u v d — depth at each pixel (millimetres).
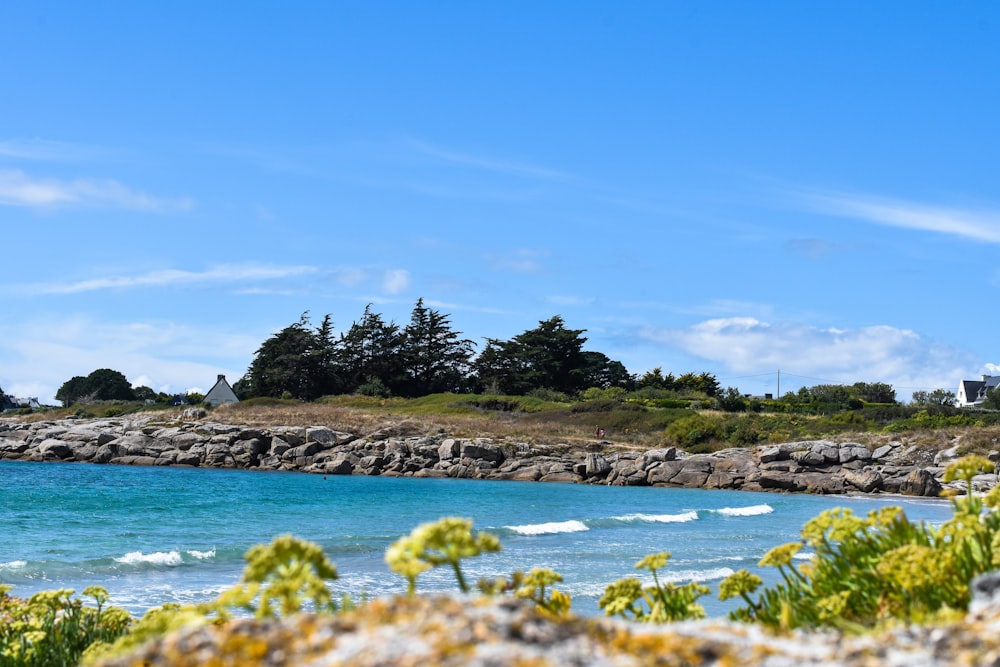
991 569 4914
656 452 63406
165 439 69938
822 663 2854
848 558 5805
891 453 61281
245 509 34812
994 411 82188
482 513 35938
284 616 3875
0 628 6801
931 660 2914
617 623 3174
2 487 42469
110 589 16516
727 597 5926
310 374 112188
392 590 16016
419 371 116188
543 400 98625
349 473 65875
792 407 93188
